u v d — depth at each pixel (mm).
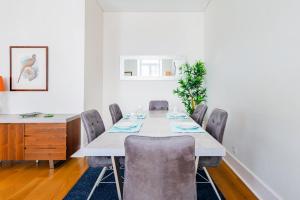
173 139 1078
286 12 1813
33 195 2217
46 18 3502
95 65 4207
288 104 1782
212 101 4133
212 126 2111
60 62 3516
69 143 3098
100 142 1441
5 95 3523
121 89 4832
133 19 4809
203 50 4801
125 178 1143
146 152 1072
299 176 1639
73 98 3531
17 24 3498
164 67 4820
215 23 3945
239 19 2826
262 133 2213
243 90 2688
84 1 3506
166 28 4812
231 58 3123
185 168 1091
